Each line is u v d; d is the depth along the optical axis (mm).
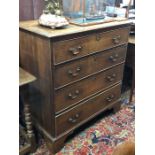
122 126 1845
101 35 1471
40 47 1267
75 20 1476
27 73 1354
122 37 1693
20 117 1716
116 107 2002
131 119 1935
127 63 2105
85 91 1570
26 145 1497
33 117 1654
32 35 1296
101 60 1582
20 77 1293
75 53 1322
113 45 1630
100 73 1636
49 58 1223
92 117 1758
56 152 1556
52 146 1513
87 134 1741
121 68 1862
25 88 1316
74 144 1637
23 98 1355
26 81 1253
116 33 1606
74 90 1468
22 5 1520
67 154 1547
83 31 1303
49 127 1508
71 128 1598
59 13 1329
